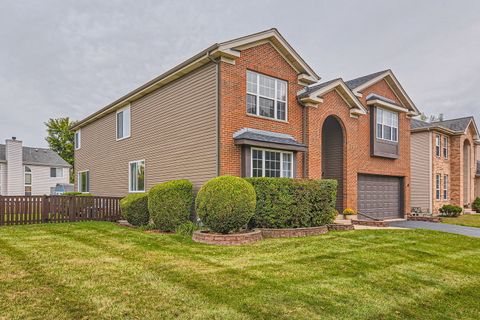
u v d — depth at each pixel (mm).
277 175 12594
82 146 22906
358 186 16625
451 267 7359
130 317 4176
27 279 5512
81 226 12305
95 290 5066
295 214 10648
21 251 7625
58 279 5543
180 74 13039
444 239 10664
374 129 17125
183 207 11250
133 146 16484
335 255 7816
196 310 4438
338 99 15258
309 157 13695
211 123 11531
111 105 17969
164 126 14125
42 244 8523
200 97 12148
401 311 4797
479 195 30297
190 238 9602
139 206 12375
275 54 13102
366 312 4652
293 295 5117
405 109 18953
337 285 5703
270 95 12930
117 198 15234
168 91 14008
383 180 18219
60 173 38781
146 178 15250
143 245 8516
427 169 22891
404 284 6012
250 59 12227
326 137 16547
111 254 7430
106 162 19266
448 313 4867
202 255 7426
